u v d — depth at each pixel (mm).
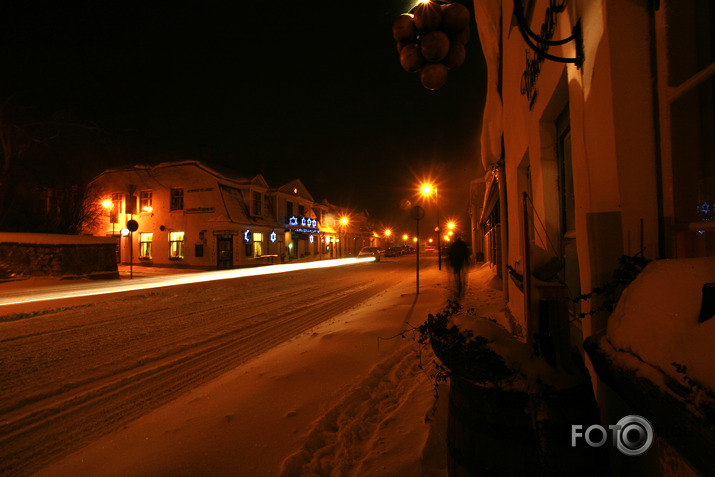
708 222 1444
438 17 3574
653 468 1333
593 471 1485
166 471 2441
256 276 20000
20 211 20391
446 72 3865
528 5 3729
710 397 869
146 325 7691
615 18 1771
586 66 2068
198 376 4645
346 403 3365
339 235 50562
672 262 1347
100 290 13883
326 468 2420
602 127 1884
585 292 2096
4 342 6406
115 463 2617
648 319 1239
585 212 2100
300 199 37906
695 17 1573
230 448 2691
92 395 4113
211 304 10445
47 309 9258
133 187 21781
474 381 1610
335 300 11047
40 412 3719
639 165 1729
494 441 1560
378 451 2539
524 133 4328
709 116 1521
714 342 946
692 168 1571
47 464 2797
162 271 24719
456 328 1736
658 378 1059
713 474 946
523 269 1701
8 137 16875
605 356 1371
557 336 1612
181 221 27141
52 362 5293
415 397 3414
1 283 14953
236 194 28625
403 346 5164
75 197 21984
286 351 5320
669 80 1630
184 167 27203
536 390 1505
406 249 61250
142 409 3730
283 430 2922
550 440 1477
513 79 5012
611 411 1774
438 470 2293
